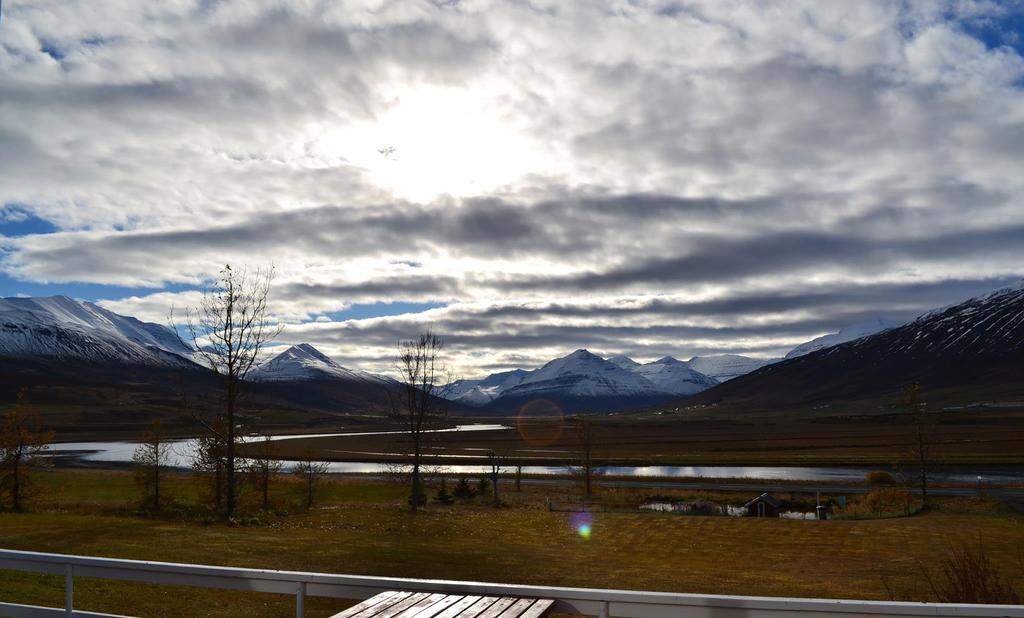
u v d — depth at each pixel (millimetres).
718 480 86875
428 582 6203
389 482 77562
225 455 42469
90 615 6949
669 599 5625
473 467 113000
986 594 15062
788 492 73875
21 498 48594
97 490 63438
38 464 50281
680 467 112312
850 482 82812
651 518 52156
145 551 25516
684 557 35031
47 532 29422
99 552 24641
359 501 63750
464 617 5695
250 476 48688
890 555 35969
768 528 47125
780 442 169375
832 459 119062
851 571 31031
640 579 27312
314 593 6367
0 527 30672
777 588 26203
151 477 50719
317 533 36406
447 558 30031
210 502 51875
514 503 64875
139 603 16766
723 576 28875
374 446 161375
